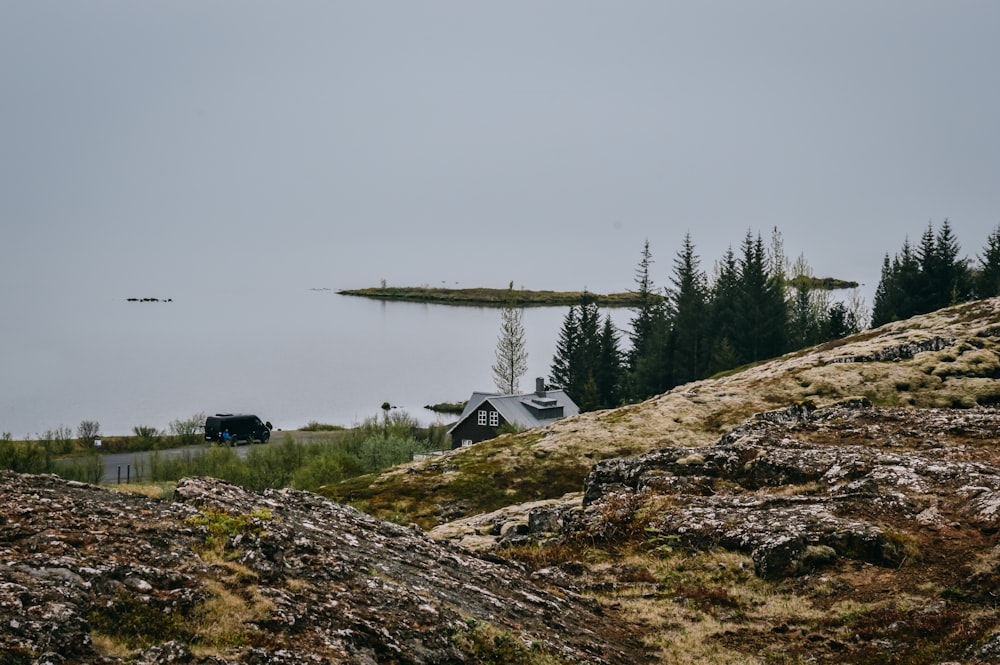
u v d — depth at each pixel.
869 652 19.30
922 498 28.05
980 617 19.73
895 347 83.62
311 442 96.75
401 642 15.81
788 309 164.25
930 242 149.50
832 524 26.09
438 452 91.88
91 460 82.88
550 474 67.56
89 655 12.43
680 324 153.00
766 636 20.88
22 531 15.62
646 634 21.39
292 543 18.34
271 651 13.85
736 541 27.25
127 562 15.13
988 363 75.81
